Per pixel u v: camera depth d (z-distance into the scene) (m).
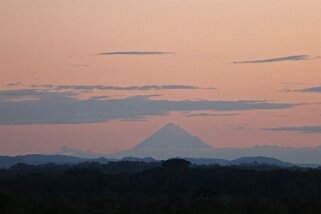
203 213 113.75
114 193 162.12
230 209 119.31
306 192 160.38
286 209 119.44
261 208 119.06
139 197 154.88
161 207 123.31
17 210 110.75
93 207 125.31
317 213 117.44
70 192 161.25
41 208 113.19
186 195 156.50
